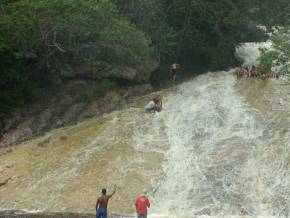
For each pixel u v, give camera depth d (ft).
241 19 153.89
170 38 150.41
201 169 100.89
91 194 95.30
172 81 150.82
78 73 133.28
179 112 123.54
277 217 87.51
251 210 89.97
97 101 130.00
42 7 116.16
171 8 154.20
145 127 117.60
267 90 132.87
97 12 120.67
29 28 116.37
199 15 152.15
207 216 88.69
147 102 132.98
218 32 153.48
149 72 139.23
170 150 107.76
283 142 106.32
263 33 162.40
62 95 130.11
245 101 126.93
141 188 96.63
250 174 98.37
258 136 109.70
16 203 94.17
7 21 116.47
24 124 121.90
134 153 106.93
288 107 120.98
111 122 121.19
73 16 117.70
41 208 92.48
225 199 92.73
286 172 97.96
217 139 110.42
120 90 135.54
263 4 157.38
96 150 108.68
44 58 126.72
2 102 122.21
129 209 91.20
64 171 102.27
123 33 124.16
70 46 124.57
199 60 160.56
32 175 101.65
